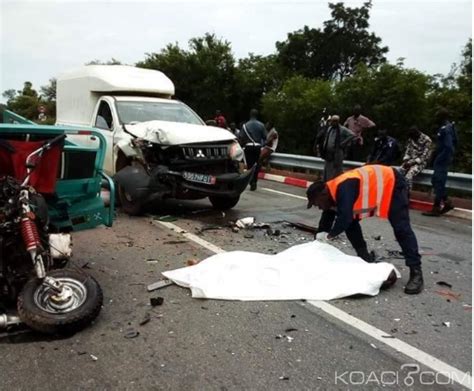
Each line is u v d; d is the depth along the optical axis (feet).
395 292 16.35
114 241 21.85
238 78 96.73
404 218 16.66
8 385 10.64
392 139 33.06
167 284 16.38
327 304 15.08
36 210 13.69
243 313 14.34
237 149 26.89
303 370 11.37
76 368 11.34
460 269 19.22
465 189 30.04
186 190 25.67
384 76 58.70
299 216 28.02
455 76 72.08
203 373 11.18
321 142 34.04
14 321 12.76
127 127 28.02
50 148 14.61
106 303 14.93
